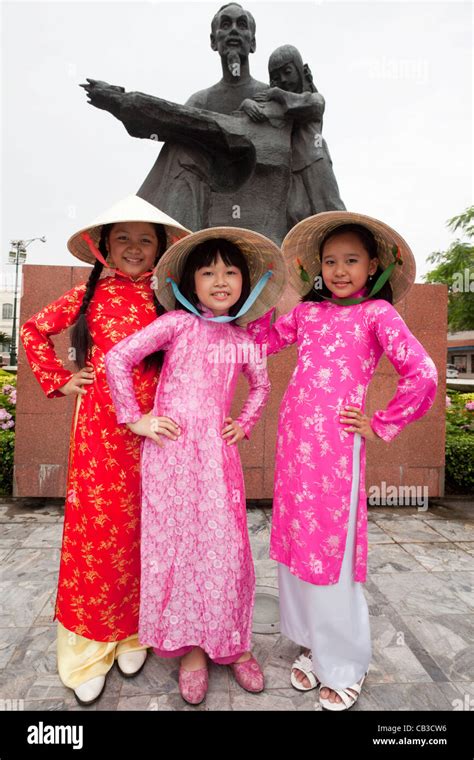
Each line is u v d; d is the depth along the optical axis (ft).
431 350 13.03
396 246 5.41
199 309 5.64
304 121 14.17
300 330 5.83
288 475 5.42
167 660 5.98
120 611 5.53
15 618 6.97
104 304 5.64
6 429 15.01
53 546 9.70
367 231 5.48
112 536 5.40
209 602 5.12
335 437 5.16
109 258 6.02
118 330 5.49
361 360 5.32
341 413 5.16
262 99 13.96
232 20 14.15
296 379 5.55
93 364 5.56
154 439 5.09
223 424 5.44
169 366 5.36
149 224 5.60
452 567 9.11
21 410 12.02
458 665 6.07
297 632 5.61
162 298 5.61
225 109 14.60
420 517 12.16
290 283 6.46
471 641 6.61
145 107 12.92
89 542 5.40
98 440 5.40
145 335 5.19
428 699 5.44
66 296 5.84
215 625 5.12
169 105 12.99
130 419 5.08
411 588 8.19
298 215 14.20
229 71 14.49
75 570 5.48
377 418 5.11
